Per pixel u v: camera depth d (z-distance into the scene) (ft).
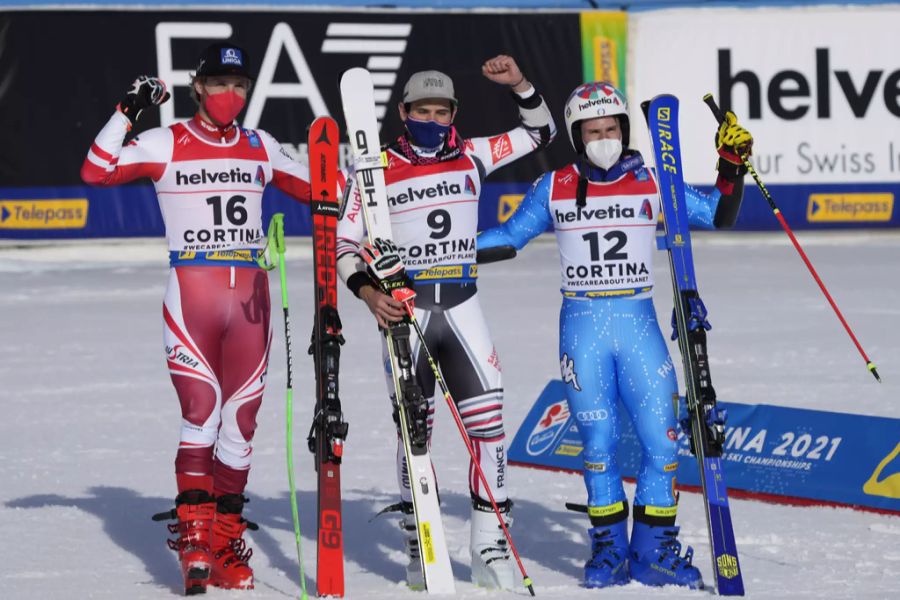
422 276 57.31
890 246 235.40
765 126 244.42
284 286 56.59
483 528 56.34
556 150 239.50
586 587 55.36
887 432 73.15
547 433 86.17
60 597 53.93
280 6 232.53
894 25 246.47
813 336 135.74
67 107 227.20
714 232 251.80
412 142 58.08
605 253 57.06
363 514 71.41
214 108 56.95
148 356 130.62
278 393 110.22
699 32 242.17
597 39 240.53
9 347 136.67
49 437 92.53
